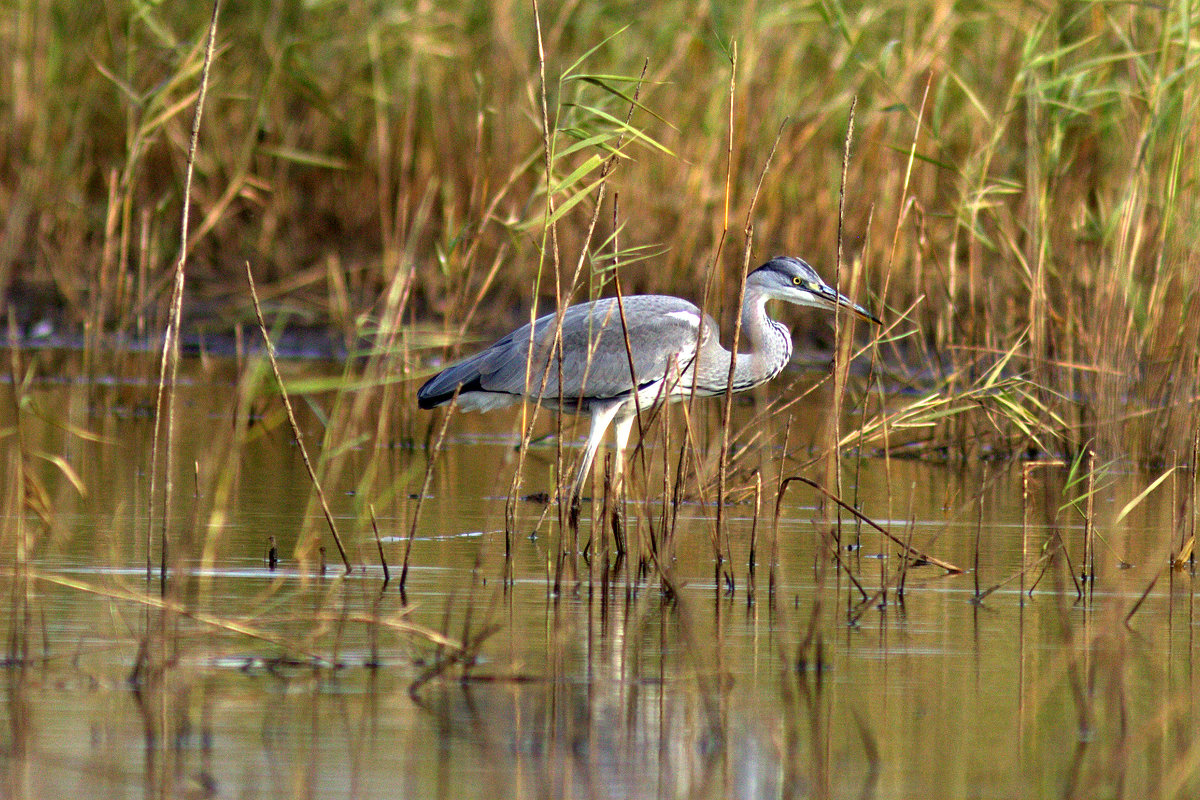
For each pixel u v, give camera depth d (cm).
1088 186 1609
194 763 610
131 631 810
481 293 1329
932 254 1509
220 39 2206
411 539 942
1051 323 1491
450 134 2166
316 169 2316
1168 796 587
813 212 1955
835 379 961
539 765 614
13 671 737
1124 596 947
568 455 1491
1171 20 1319
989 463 1504
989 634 844
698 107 2005
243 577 951
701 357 1193
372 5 2122
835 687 732
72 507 1176
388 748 633
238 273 2225
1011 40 1761
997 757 632
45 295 2166
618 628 845
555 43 2023
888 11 1945
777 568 945
